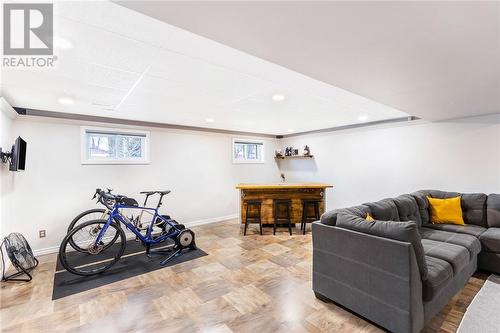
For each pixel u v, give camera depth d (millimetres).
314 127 5914
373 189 5309
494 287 2639
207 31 1404
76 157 4129
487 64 1864
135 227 3664
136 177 4750
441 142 4316
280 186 4934
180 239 3672
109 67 2209
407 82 2283
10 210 3395
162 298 2510
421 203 3684
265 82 2664
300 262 3381
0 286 2795
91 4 1347
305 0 1110
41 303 2441
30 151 3744
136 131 4750
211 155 5855
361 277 2070
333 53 1688
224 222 5777
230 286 2738
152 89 2834
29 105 3412
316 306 2342
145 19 1496
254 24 1330
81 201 4176
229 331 2006
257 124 5363
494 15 1229
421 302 1877
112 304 2414
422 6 1162
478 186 3900
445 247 2564
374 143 5266
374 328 2018
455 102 3023
